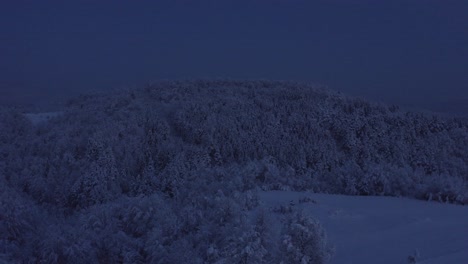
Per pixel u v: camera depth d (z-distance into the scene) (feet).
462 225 71.46
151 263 70.85
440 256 53.83
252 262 53.57
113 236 77.00
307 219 51.96
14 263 71.20
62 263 73.05
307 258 50.29
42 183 160.25
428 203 103.35
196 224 78.64
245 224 57.98
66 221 101.76
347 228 77.15
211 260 63.36
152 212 82.48
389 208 94.63
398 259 56.13
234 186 111.14
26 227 89.20
